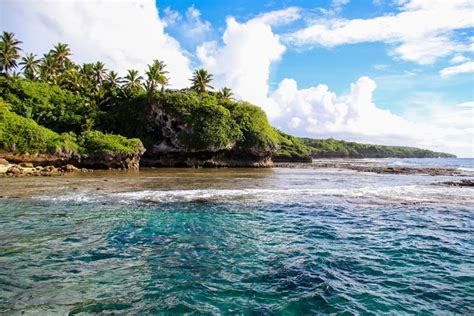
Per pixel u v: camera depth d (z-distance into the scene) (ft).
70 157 143.84
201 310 22.81
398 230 46.09
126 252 35.01
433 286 27.30
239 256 34.35
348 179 125.29
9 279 27.32
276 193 77.15
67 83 230.48
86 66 241.35
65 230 42.63
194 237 41.19
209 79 249.14
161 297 24.72
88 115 208.23
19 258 32.30
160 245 37.70
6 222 45.93
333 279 28.48
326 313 22.56
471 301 24.66
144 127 216.95
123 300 24.09
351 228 46.85
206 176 123.75
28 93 196.44
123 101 232.12
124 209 55.93
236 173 145.89
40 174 114.01
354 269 30.94
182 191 77.00
